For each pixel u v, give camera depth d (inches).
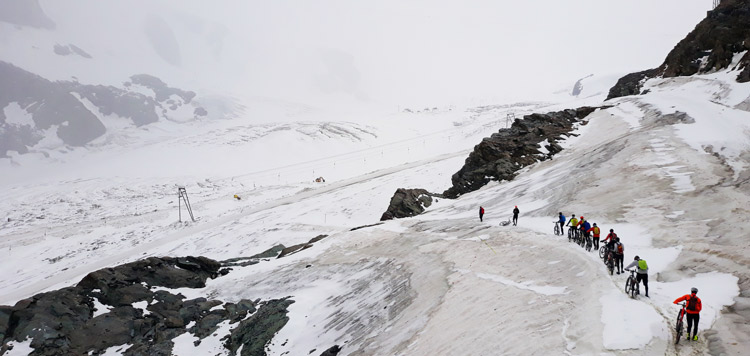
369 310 968.9
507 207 1525.6
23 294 2252.7
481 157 2319.1
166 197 4940.9
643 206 1042.7
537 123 2588.6
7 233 3764.8
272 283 1371.8
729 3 2869.1
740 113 1563.7
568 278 728.3
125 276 1301.7
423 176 3235.7
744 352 415.8
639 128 1892.2
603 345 476.7
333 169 5605.3
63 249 3142.2
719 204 902.4
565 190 1401.3
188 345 1067.3
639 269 572.7
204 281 1451.8
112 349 1043.3
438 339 669.3
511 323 622.5
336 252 1534.2
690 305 451.2
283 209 3321.9
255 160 6796.3
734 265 616.7
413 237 1403.8
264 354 968.3
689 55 2942.9
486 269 903.7
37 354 971.9
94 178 6614.2
